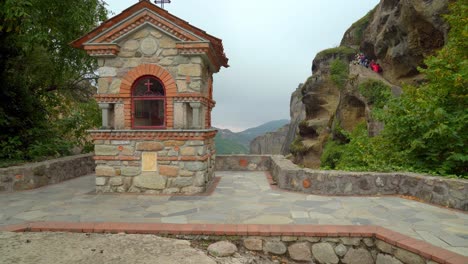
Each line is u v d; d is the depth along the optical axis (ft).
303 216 18.66
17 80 37.70
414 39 54.49
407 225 16.88
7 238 15.37
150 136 25.03
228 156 39.11
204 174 25.90
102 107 25.38
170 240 15.37
